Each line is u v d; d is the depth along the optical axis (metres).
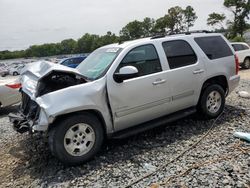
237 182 3.37
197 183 3.43
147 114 4.84
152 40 5.06
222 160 3.98
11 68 42.53
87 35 89.56
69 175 3.99
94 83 4.34
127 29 78.81
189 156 4.22
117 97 4.45
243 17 52.41
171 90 5.04
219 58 5.84
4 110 9.13
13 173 4.32
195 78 5.37
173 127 5.53
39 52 101.69
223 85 6.05
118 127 4.59
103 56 5.05
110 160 4.34
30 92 4.56
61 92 4.11
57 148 4.03
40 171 4.26
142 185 3.54
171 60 5.13
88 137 4.29
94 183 3.71
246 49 18.03
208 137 4.90
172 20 70.12
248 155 4.07
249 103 7.03
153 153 4.45
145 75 4.77
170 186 3.43
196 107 5.62
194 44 5.55
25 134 6.05
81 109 4.14
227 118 5.84
